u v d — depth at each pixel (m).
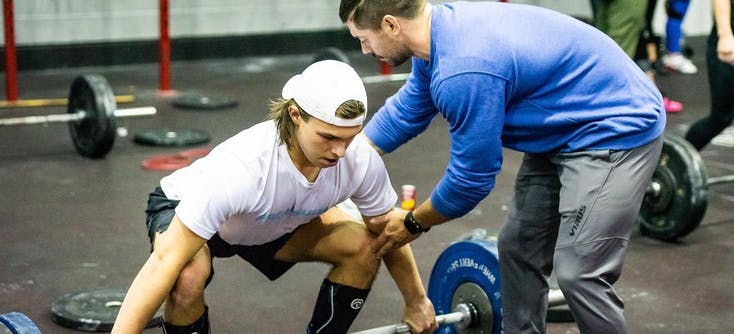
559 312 3.26
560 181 2.46
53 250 3.90
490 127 2.24
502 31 2.26
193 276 2.20
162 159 5.30
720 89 4.22
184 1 8.17
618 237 2.38
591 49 2.33
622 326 2.42
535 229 2.58
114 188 4.78
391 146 2.69
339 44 8.90
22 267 3.71
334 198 2.34
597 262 2.39
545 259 2.62
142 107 6.64
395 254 2.56
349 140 2.15
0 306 3.33
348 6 2.27
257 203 2.22
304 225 2.53
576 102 2.32
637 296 3.58
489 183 2.33
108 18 7.89
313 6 8.72
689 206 4.00
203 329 2.31
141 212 4.43
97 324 3.12
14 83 6.47
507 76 2.24
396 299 3.50
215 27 8.37
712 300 3.55
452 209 2.37
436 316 2.75
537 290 2.65
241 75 7.86
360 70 8.20
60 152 5.43
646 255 4.00
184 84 7.43
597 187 2.35
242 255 2.53
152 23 8.09
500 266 2.67
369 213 2.45
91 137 5.24
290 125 2.18
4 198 4.57
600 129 2.32
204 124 6.22
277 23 8.61
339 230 2.50
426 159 5.52
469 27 2.24
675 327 3.31
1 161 5.22
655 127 2.36
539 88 2.32
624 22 5.36
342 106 2.08
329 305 2.52
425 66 2.48
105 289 3.41
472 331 2.84
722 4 3.99
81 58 7.86
